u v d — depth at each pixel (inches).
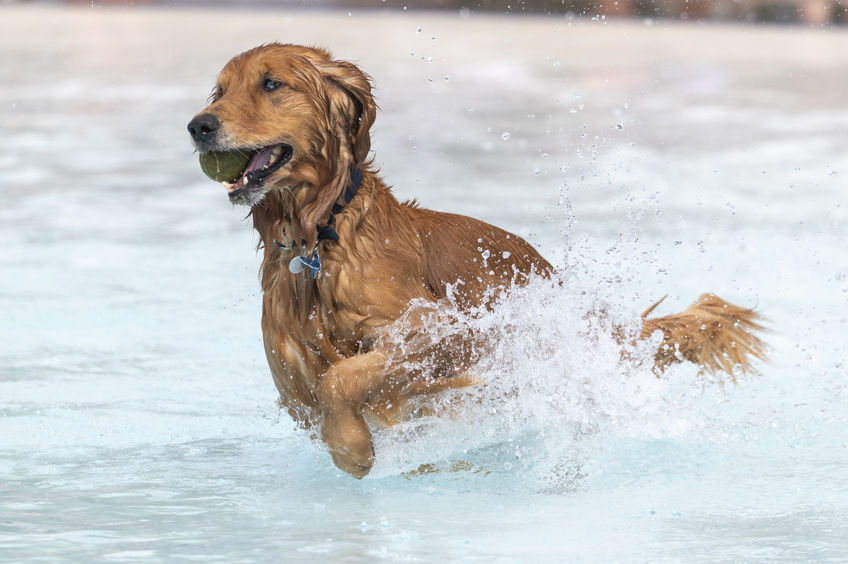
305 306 281.7
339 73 282.8
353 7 3435.0
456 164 789.9
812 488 259.8
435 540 221.5
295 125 272.1
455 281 308.2
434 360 293.9
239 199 269.9
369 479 273.3
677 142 908.6
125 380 358.3
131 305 452.4
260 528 230.1
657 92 1294.3
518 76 1440.7
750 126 1006.4
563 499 254.4
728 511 242.1
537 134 947.3
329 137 279.6
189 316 438.9
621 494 257.8
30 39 1882.4
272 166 272.4
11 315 433.7
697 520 235.6
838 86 1384.1
